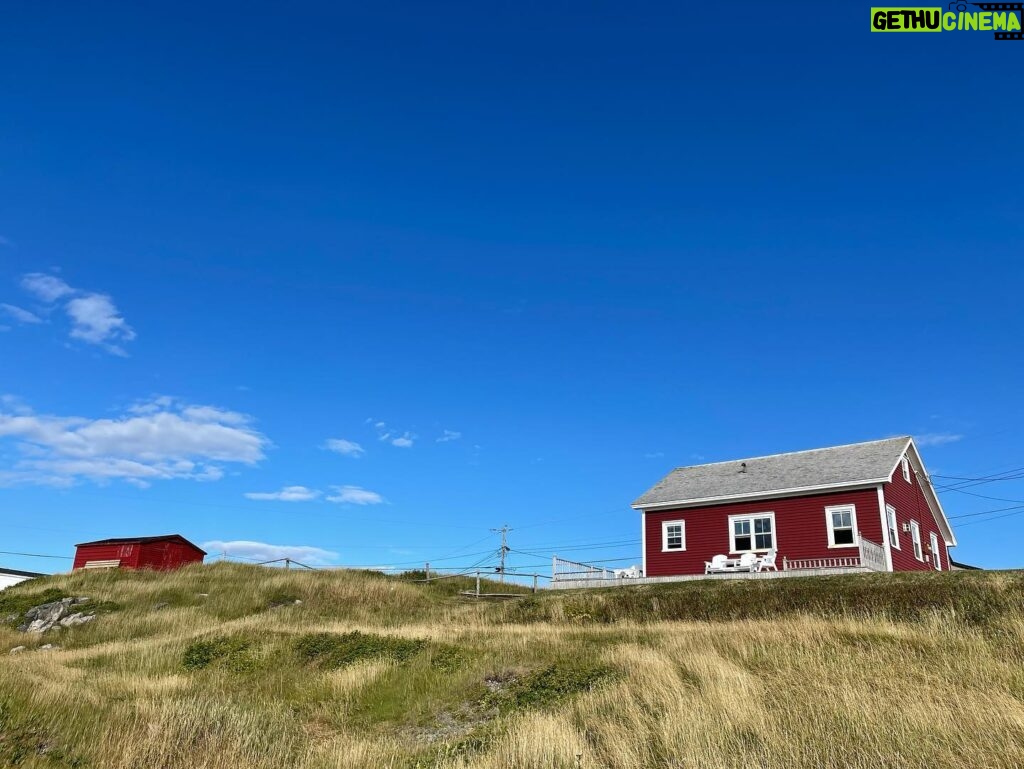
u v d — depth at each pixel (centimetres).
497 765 1008
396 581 3769
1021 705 1066
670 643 1736
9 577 5212
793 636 1656
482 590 3900
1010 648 1467
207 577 3725
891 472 3050
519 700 1439
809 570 2852
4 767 936
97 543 4256
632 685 1376
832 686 1220
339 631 2236
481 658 1750
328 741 1250
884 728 1006
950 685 1195
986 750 916
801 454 3619
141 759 1015
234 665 1886
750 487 3366
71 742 1054
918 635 1606
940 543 3841
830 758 930
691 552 3422
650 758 1025
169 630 2756
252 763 1074
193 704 1306
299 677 1767
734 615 2342
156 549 4244
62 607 3023
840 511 3103
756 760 958
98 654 2152
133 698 1414
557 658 1689
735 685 1248
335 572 3884
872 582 2334
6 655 2312
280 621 2734
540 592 3441
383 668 1722
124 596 3222
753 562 3066
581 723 1218
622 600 2664
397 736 1361
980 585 2062
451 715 1445
